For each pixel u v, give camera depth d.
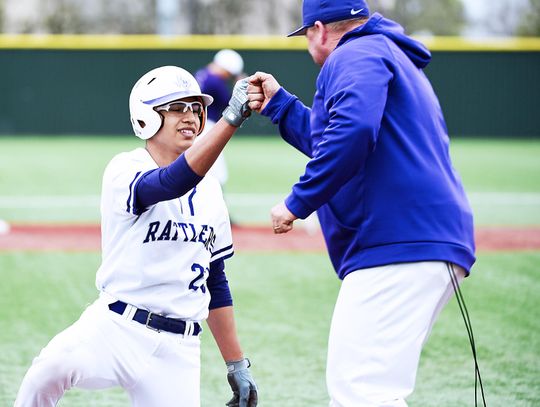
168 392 11.93
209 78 33.59
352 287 12.59
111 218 11.82
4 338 21.55
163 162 12.18
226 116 11.18
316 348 21.02
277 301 25.61
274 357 20.33
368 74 12.10
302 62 75.38
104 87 75.44
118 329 11.77
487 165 60.81
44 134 75.75
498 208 44.16
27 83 75.06
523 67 76.00
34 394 11.91
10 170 55.72
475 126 76.88
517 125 76.75
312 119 13.13
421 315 12.39
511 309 24.72
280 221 12.16
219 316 13.05
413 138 12.52
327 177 11.87
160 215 11.70
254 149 69.00
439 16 104.56
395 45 13.00
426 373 19.23
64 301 25.27
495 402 17.38
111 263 11.90
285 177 53.94
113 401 17.48
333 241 13.02
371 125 11.77
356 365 12.41
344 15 13.42
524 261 31.45
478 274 29.27
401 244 12.30
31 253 32.22
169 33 76.81
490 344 21.41
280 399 17.56
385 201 12.35
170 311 11.83
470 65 76.06
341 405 12.43
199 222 12.06
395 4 103.06
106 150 66.00
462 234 12.67
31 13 106.56
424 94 12.84
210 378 18.92
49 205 43.53
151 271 11.73
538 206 44.78
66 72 75.12
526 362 20.00
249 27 104.81
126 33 106.88
